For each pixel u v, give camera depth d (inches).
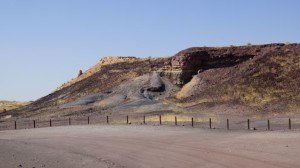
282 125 2071.9
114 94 4121.6
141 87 4092.0
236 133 1660.9
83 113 3538.4
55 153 1327.5
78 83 4992.6
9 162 1175.6
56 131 2114.9
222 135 1604.3
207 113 2842.0
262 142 1331.2
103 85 4586.6
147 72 4483.3
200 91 3592.5
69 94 4680.1
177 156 1123.9
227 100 3152.1
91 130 2055.9
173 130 1877.5
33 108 4463.6
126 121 2576.3
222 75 3799.2
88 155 1242.6
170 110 3090.6
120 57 5497.1
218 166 957.2
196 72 4082.2
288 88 3139.8
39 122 2945.4
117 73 4813.0
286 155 1071.6
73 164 1104.2
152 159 1098.7
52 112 3853.3
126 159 1125.7
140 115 2920.8
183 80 4055.1
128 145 1416.1
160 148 1298.0
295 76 3297.2
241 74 3575.3
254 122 2279.8
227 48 4212.6
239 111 2829.7
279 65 3535.9
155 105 3400.6
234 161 1011.3
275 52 3799.2
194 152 1180.5
